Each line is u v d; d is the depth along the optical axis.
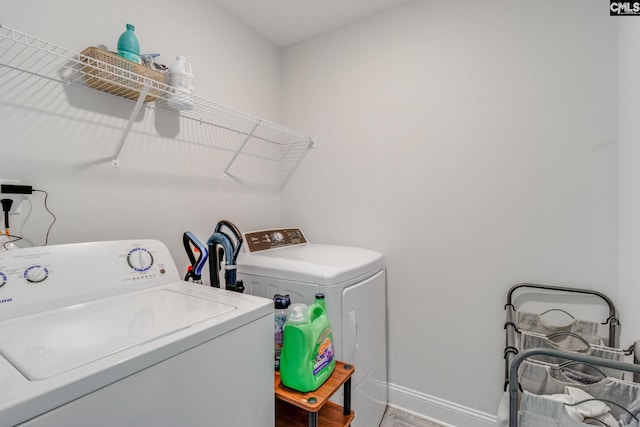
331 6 2.03
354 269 1.52
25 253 1.00
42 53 1.20
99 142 1.38
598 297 1.48
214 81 1.95
